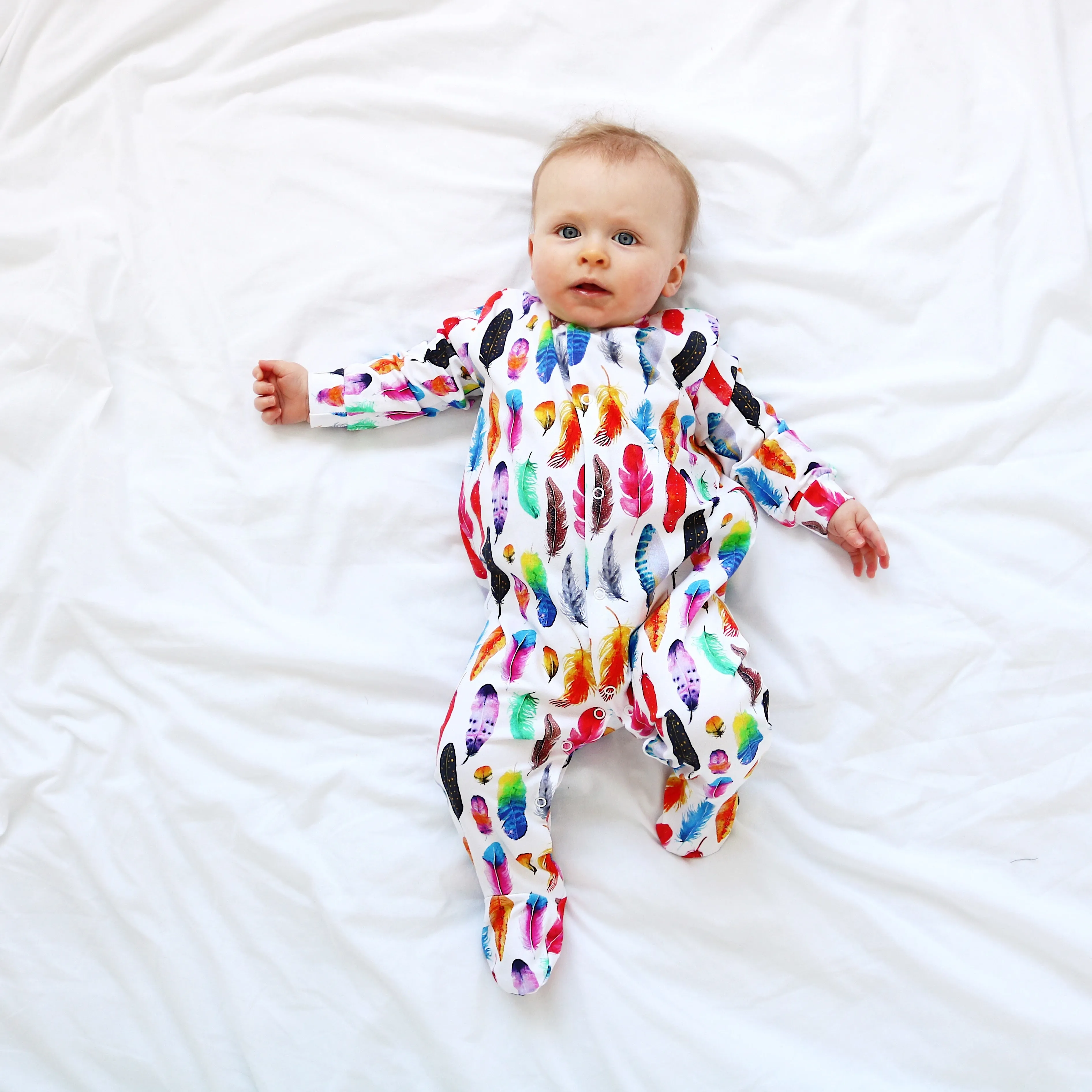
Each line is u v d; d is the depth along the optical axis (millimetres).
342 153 1210
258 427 1181
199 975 1069
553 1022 1050
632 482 1051
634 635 1055
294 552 1163
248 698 1126
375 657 1136
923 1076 1051
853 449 1180
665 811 1109
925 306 1199
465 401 1175
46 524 1144
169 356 1182
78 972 1073
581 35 1230
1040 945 1072
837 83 1224
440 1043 1035
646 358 1090
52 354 1167
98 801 1106
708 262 1202
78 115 1214
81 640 1143
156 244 1196
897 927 1076
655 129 1203
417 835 1110
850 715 1137
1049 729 1133
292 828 1102
